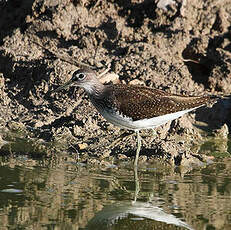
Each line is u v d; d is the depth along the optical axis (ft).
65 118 49.47
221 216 33.24
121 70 52.70
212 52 54.39
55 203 34.37
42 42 55.93
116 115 42.88
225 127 49.06
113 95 43.11
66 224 31.78
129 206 34.47
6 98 52.37
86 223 32.14
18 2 58.90
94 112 49.75
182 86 52.21
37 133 47.47
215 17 56.44
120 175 39.60
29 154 42.93
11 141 45.50
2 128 48.11
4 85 53.67
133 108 42.42
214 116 51.16
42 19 56.08
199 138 47.88
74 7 56.54
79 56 53.98
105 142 45.83
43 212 33.09
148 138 46.29
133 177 39.32
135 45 54.49
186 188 37.47
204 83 53.52
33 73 53.78
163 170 41.06
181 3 56.13
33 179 37.88
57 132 47.16
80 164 41.39
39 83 52.80
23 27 57.21
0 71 54.95
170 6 56.18
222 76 53.01
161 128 47.88
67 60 53.57
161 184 38.11
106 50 54.85
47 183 37.29
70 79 47.44
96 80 44.19
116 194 36.14
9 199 34.53
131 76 52.03
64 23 55.72
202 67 54.60
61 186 36.96
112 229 31.78
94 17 56.90
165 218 32.99
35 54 54.85
